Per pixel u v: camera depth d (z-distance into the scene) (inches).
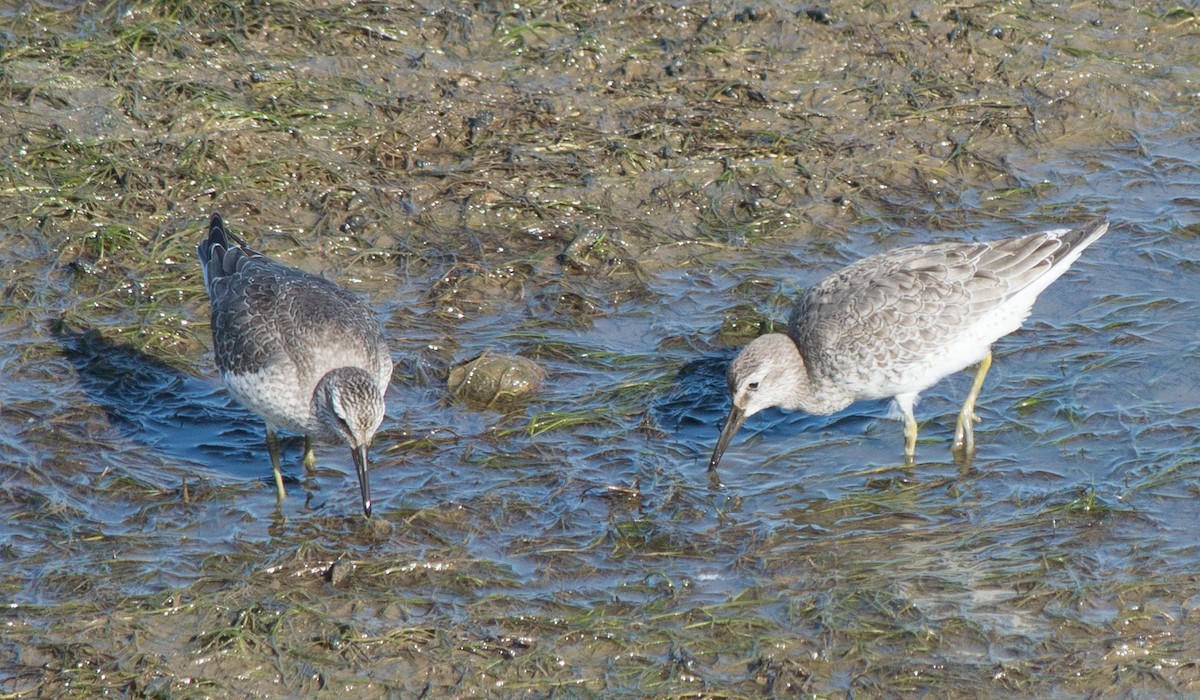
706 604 478.0
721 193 725.3
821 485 548.4
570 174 724.7
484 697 436.8
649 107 775.1
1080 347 622.2
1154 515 519.5
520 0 836.6
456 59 799.1
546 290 655.1
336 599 475.8
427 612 471.5
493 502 528.1
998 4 855.1
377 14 815.7
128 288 638.5
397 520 518.9
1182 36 846.5
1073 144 776.3
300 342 516.1
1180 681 443.2
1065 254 564.1
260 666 444.8
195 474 543.5
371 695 436.8
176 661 445.1
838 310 557.6
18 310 621.6
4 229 664.4
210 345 619.2
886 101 787.4
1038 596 479.2
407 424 573.9
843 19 842.8
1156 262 676.7
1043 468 551.5
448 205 703.1
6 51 754.2
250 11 802.2
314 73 777.6
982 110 787.4
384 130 739.4
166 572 486.3
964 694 439.2
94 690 432.1
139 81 747.4
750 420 598.9
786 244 696.4
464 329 633.0
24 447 545.6
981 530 517.3
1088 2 864.9
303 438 573.6
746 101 786.2
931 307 545.6
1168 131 784.9
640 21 836.6
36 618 460.8
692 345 625.9
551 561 497.7
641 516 523.2
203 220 675.4
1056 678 444.1
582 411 582.6
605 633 460.8
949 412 594.9
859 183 735.7
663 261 682.2
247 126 729.0
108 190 689.0
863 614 472.1
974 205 725.9
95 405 575.5
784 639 460.8
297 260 663.8
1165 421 571.2
